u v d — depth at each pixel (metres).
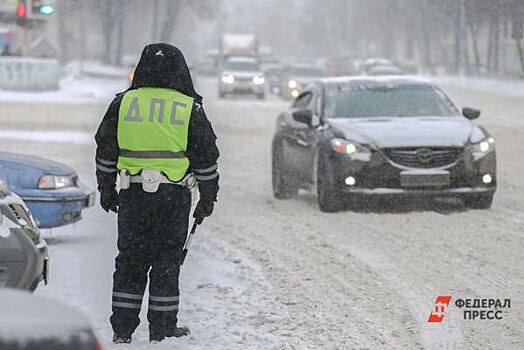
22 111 88.44
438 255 25.81
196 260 25.45
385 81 37.78
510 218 32.16
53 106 95.06
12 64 114.38
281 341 17.17
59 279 22.03
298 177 36.88
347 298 20.98
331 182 33.41
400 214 33.31
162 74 16.61
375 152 32.88
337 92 37.19
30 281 16.39
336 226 31.03
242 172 49.50
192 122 16.50
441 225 30.77
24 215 18.55
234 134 72.94
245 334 17.55
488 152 33.59
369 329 18.39
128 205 16.52
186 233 16.84
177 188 16.50
